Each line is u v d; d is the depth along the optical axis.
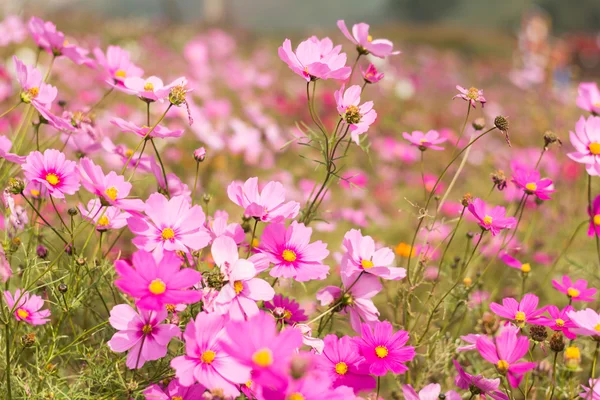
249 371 2.17
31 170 2.28
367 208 3.79
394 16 41.03
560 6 35.34
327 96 5.92
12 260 2.49
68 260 2.43
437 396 2.31
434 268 2.72
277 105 5.94
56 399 2.27
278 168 4.27
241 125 4.15
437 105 8.58
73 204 2.71
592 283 2.71
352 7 42.28
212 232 2.29
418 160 5.02
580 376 2.53
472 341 2.30
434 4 39.31
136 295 2.15
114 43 10.01
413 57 14.10
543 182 2.45
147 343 2.22
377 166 4.93
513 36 26.17
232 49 10.03
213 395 2.16
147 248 2.23
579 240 3.31
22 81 2.39
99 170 2.24
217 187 3.44
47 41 2.52
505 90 11.36
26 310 2.31
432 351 2.44
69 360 2.39
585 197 3.93
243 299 2.22
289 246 2.30
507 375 2.27
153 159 2.36
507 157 5.06
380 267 2.29
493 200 4.32
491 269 2.83
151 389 2.23
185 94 2.32
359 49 2.42
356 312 2.31
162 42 11.21
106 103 4.35
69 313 2.34
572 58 12.48
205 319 2.18
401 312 2.48
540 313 2.33
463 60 16.62
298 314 2.34
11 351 2.30
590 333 2.26
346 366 2.27
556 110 6.19
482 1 37.16
